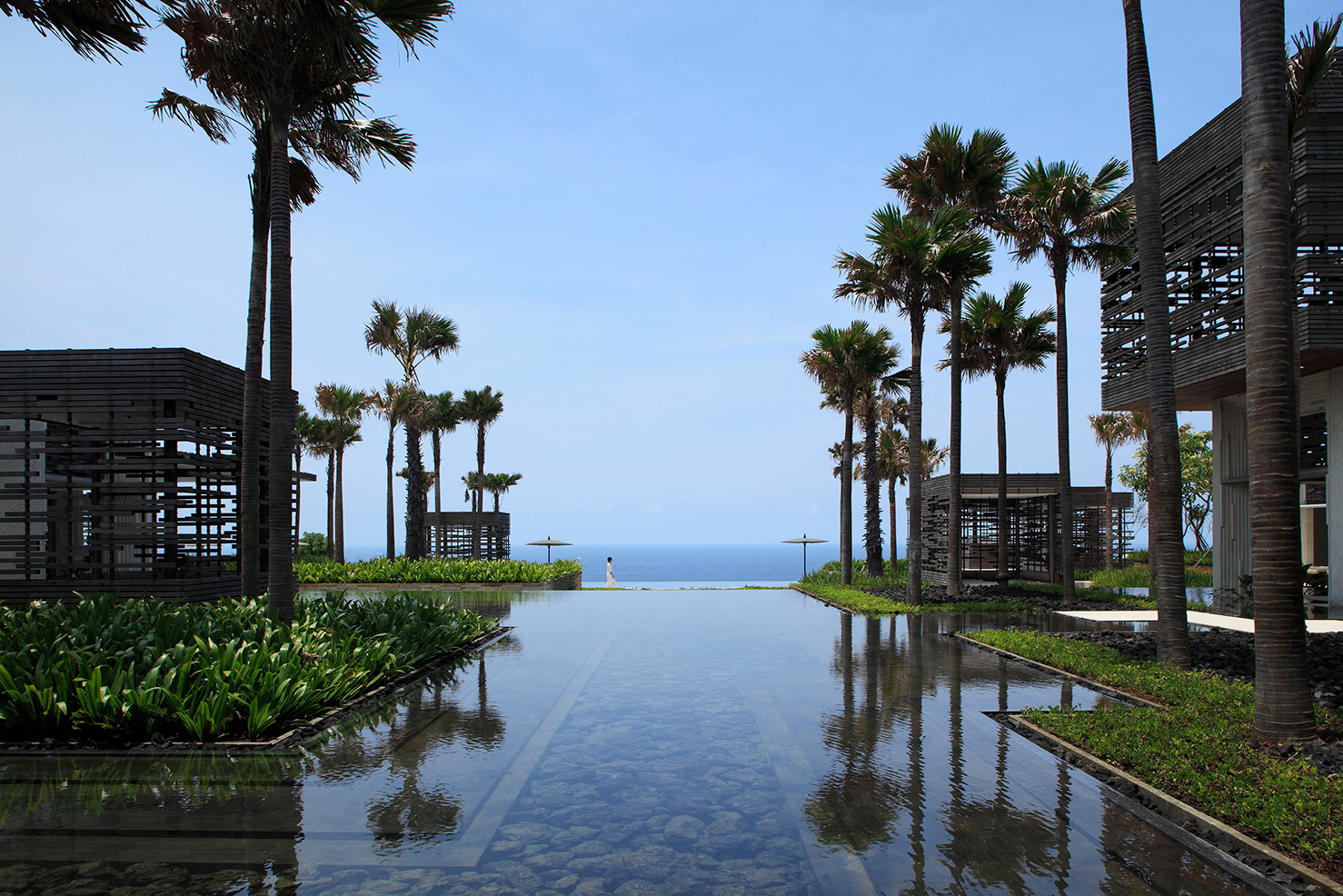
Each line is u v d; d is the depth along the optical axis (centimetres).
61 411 1404
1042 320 2306
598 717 768
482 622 1451
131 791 537
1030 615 1730
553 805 516
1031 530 2881
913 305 1919
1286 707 619
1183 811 482
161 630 828
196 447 1469
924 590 2298
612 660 1114
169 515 1441
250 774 579
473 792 541
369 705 814
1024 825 479
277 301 1013
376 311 2936
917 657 1136
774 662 1096
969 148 1880
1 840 449
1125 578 2648
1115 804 517
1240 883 397
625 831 470
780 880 400
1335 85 1284
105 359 1399
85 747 638
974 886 393
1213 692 799
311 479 1866
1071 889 390
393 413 3161
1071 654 1052
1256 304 658
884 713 781
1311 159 1288
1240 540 1745
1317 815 445
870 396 2844
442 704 827
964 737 691
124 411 1430
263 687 680
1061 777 574
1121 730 644
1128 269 1819
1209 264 1556
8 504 1477
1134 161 1005
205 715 648
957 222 1841
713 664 1073
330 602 1191
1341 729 645
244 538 1109
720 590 2758
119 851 434
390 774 582
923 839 457
